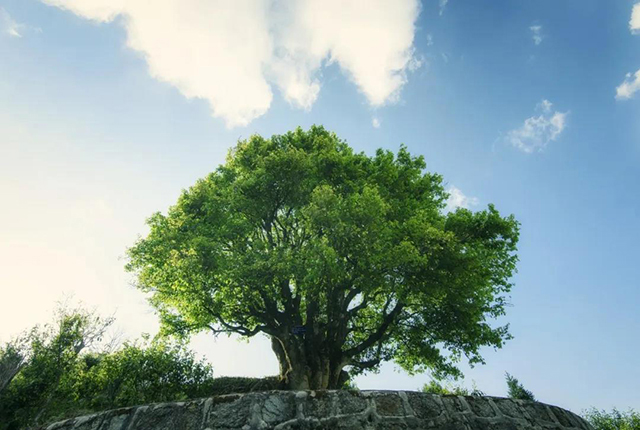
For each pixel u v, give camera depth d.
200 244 11.63
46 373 12.50
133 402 9.85
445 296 12.49
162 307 15.22
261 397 4.99
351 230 11.04
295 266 11.26
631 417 22.33
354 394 5.25
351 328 15.26
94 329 14.30
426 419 5.19
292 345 13.18
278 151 13.66
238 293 12.46
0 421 11.20
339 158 14.30
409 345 15.74
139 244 13.20
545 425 5.90
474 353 14.59
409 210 13.75
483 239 13.67
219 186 15.07
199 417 4.83
